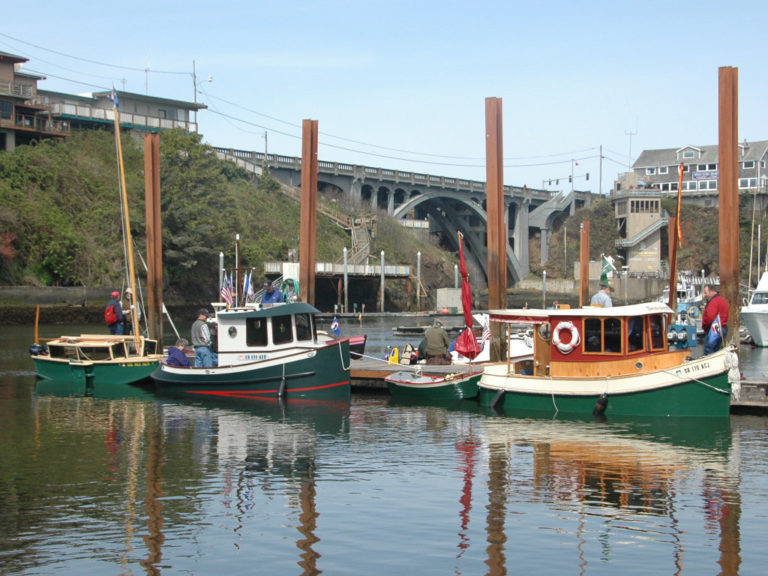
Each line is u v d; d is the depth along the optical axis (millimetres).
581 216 166625
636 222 155375
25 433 21797
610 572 11992
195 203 80500
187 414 24922
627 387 23375
